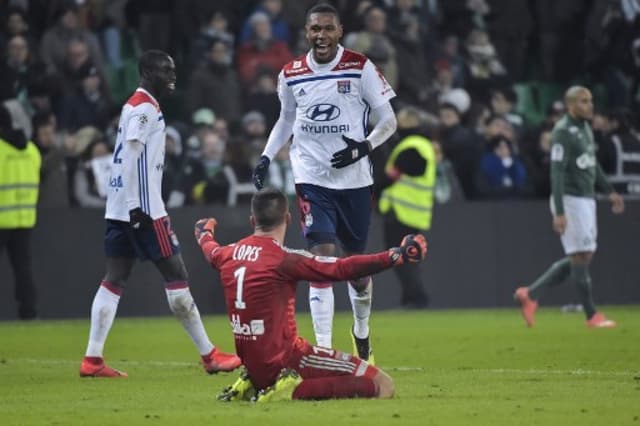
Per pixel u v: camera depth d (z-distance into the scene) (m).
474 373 36.75
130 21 78.06
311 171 36.25
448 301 69.56
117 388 33.84
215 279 66.06
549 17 88.94
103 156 65.50
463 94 78.12
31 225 60.41
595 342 47.44
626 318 61.16
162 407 29.20
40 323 60.75
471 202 70.00
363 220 36.88
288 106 36.66
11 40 67.94
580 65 88.19
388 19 78.31
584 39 88.44
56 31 71.56
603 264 72.12
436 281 69.38
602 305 72.06
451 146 73.00
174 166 66.81
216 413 27.53
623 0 88.19
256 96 73.50
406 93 77.44
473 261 70.06
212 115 71.69
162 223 36.94
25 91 67.44
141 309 64.50
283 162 67.94
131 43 77.19
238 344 29.08
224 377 36.66
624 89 85.69
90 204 65.50
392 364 40.28
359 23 77.56
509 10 87.81
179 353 45.03
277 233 29.19
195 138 68.69
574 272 54.72
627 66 86.25
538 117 85.06
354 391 29.44
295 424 25.83
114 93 75.81
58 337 51.94
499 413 27.45
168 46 78.25
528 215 71.12
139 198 36.69
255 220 29.27
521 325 57.03
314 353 29.27
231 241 66.00
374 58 74.81
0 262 62.94
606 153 72.75
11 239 60.66
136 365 40.53
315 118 36.00
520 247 70.94
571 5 89.25
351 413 27.20
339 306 67.94
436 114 77.94
